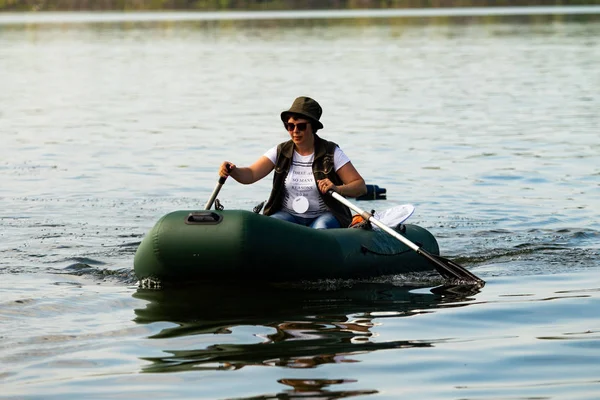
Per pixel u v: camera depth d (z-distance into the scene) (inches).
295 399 539.8
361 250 855.7
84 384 565.0
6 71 3457.2
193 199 1235.9
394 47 4426.7
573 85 2704.2
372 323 698.2
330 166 892.6
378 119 2043.6
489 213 1145.4
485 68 3282.5
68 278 844.6
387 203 1220.5
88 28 7096.5
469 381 569.6
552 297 772.0
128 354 622.8
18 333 672.4
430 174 1414.9
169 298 774.5
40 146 1705.2
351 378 574.2
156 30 6648.6
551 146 1656.0
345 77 3036.4
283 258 809.5
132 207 1182.9
